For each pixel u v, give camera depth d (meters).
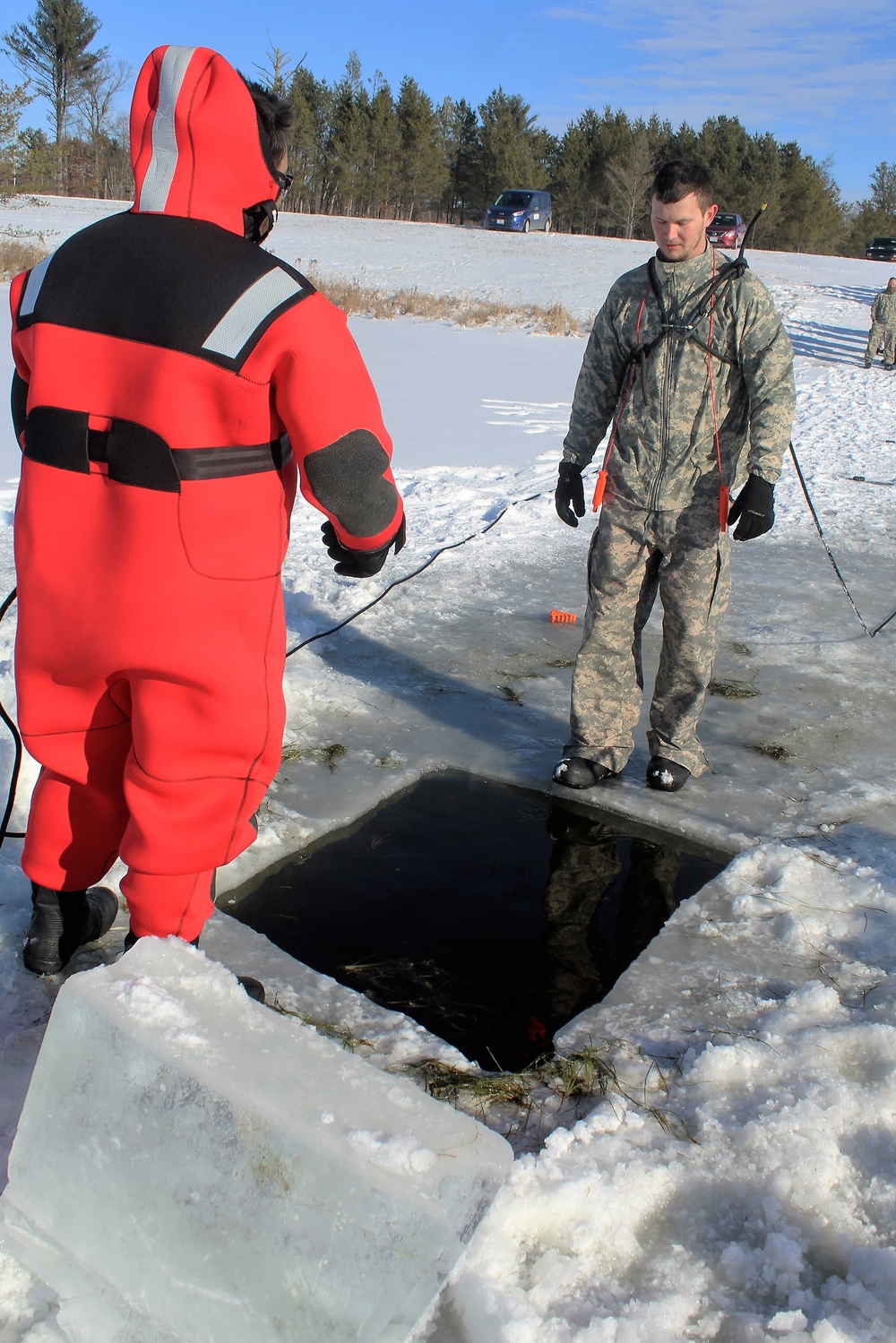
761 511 3.13
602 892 3.06
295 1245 1.47
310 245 33.84
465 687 4.40
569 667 4.70
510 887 3.05
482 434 10.20
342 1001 2.45
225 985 1.76
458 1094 2.17
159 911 2.09
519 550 6.45
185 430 1.83
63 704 2.08
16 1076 2.10
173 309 1.81
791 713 4.27
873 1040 2.33
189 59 1.90
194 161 1.90
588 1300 1.74
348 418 1.89
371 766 3.64
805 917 2.84
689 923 2.83
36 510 1.92
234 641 1.96
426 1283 1.42
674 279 3.19
